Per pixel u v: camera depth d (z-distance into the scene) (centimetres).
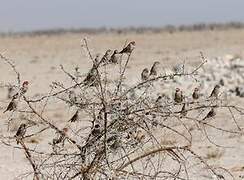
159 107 951
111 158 1093
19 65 6981
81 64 6206
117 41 11444
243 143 2356
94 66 957
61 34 18325
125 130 951
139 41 11988
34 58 8306
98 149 956
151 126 998
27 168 1947
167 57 7131
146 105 952
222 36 12975
